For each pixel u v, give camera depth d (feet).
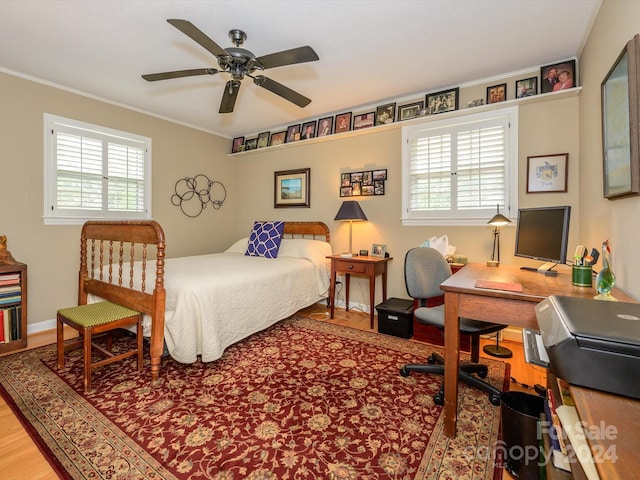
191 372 7.02
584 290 4.60
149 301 6.70
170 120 12.94
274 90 7.44
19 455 4.50
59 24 6.75
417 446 4.74
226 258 11.12
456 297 4.80
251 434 4.99
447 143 10.08
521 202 8.93
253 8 6.22
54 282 9.89
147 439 4.85
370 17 6.51
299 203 13.50
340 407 5.73
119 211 11.42
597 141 6.42
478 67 8.64
